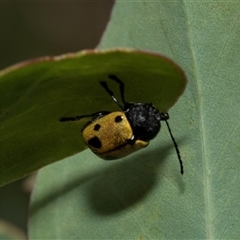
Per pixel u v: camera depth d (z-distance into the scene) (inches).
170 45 3.4
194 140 3.4
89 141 3.3
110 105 3.2
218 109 3.4
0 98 3.0
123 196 3.5
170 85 3.0
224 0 3.4
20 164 3.3
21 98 3.0
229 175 3.3
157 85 3.0
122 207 3.5
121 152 3.3
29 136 3.2
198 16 3.4
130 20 3.5
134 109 3.3
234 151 3.3
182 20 3.4
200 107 3.4
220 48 3.4
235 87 3.3
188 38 3.4
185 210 3.4
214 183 3.4
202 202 3.4
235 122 3.3
